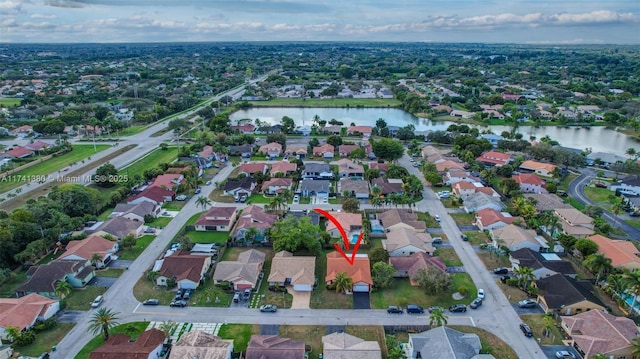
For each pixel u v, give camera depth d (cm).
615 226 12169
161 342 7175
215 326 7844
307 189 14225
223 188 14625
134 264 9981
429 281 8588
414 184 14112
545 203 13000
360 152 17900
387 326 7812
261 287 9100
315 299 8688
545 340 7500
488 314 8206
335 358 6625
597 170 17400
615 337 7081
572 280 8931
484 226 11662
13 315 7656
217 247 10562
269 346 6875
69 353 7175
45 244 10294
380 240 11231
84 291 8881
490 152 18375
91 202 12675
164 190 13912
